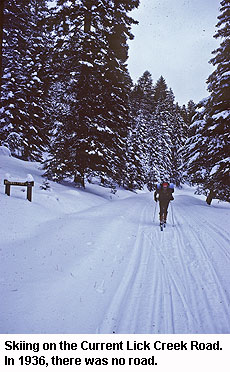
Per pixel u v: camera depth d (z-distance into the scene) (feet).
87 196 55.26
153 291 16.05
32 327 11.96
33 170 64.03
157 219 39.86
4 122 69.97
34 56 73.82
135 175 136.46
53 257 20.38
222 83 56.18
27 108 74.23
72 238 25.03
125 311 13.73
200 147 62.03
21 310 13.04
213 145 58.54
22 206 31.60
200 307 14.43
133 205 53.42
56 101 57.77
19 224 27.12
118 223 32.53
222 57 58.03
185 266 20.29
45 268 18.25
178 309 14.12
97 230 27.99
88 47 55.36
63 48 54.08
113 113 64.90
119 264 20.18
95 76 56.54
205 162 62.59
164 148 186.91
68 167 57.93
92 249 22.24
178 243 26.35
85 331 12.01
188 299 15.24
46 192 42.50
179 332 12.26
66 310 13.43
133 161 136.56
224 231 31.22
